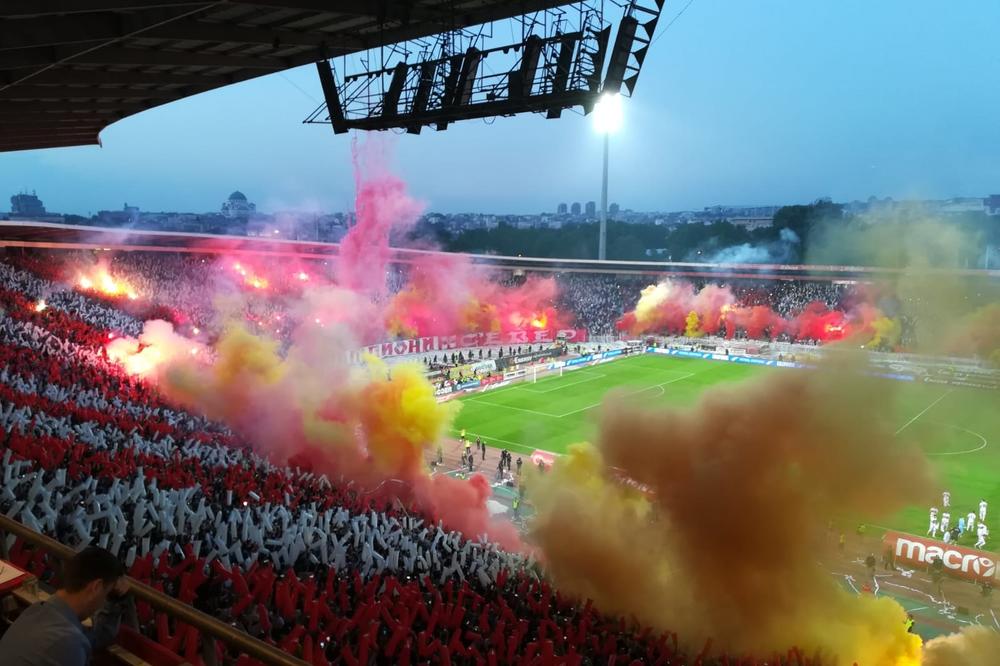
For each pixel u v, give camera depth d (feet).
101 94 66.33
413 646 35.14
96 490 44.70
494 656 34.35
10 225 169.58
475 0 44.04
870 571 84.02
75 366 90.07
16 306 119.44
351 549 50.88
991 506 105.09
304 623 33.01
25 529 16.49
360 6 42.11
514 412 156.56
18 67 40.55
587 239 498.28
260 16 44.27
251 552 43.60
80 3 30.17
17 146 99.25
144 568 31.30
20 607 16.89
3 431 52.34
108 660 15.62
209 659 14.65
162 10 36.88
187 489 49.11
